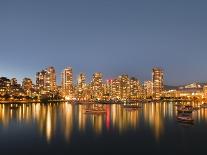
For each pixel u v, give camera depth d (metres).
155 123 152.50
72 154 81.50
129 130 126.06
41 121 162.62
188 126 139.62
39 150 86.31
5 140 101.75
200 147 89.56
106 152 83.69
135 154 81.25
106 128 132.62
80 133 117.62
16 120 167.50
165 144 94.38
